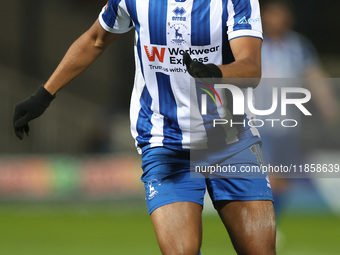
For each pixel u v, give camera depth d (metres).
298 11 76.88
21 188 52.28
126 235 32.62
